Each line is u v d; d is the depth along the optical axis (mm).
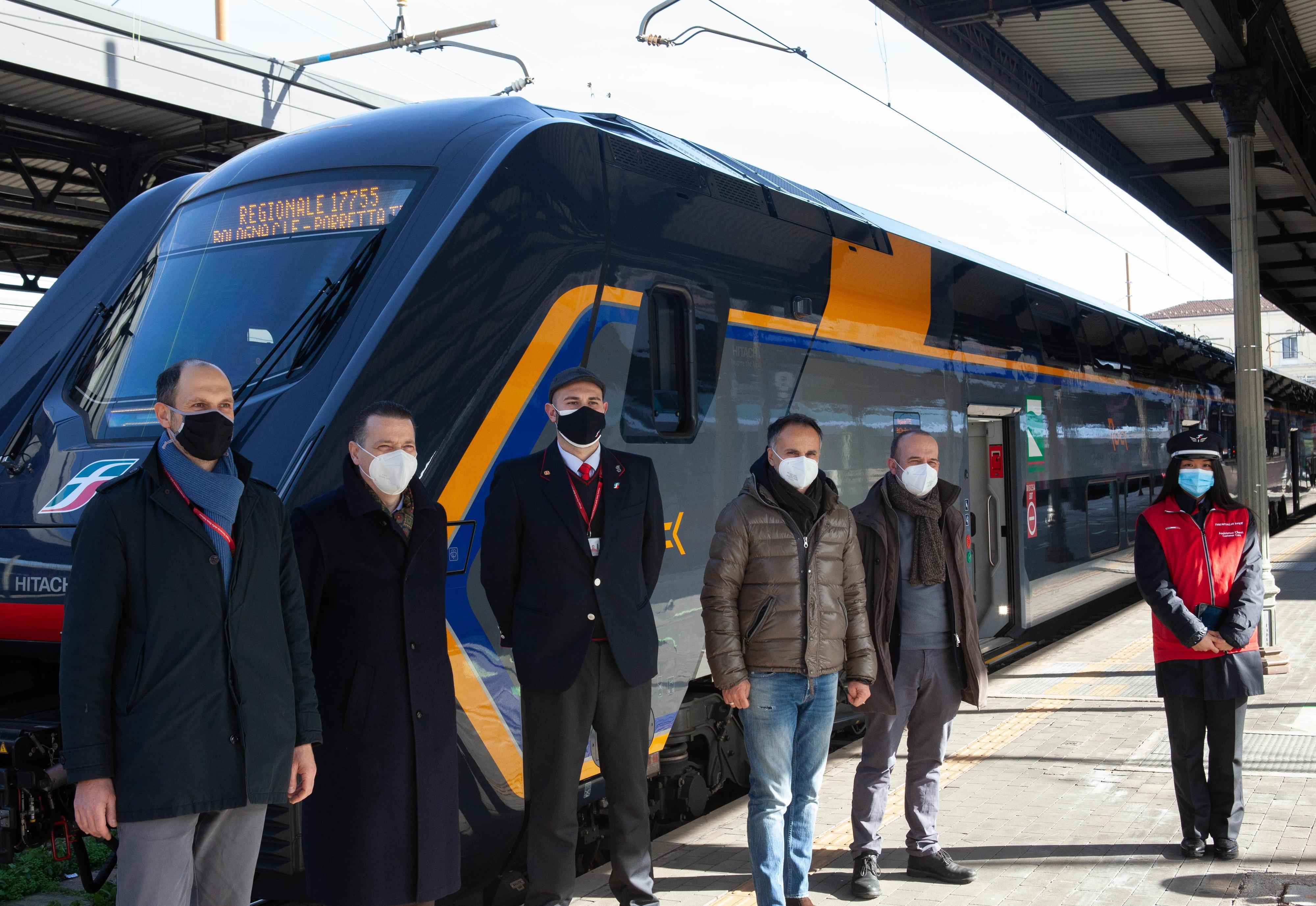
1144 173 15609
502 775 4172
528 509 3793
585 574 3791
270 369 4160
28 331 5199
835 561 4086
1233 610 4504
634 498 3904
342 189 4613
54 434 4668
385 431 3309
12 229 18297
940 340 7719
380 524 3348
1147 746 6469
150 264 5031
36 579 4199
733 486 5406
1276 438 23766
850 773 6258
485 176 4324
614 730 3838
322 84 14672
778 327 5816
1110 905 4168
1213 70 12203
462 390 4066
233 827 2936
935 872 4477
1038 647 10383
